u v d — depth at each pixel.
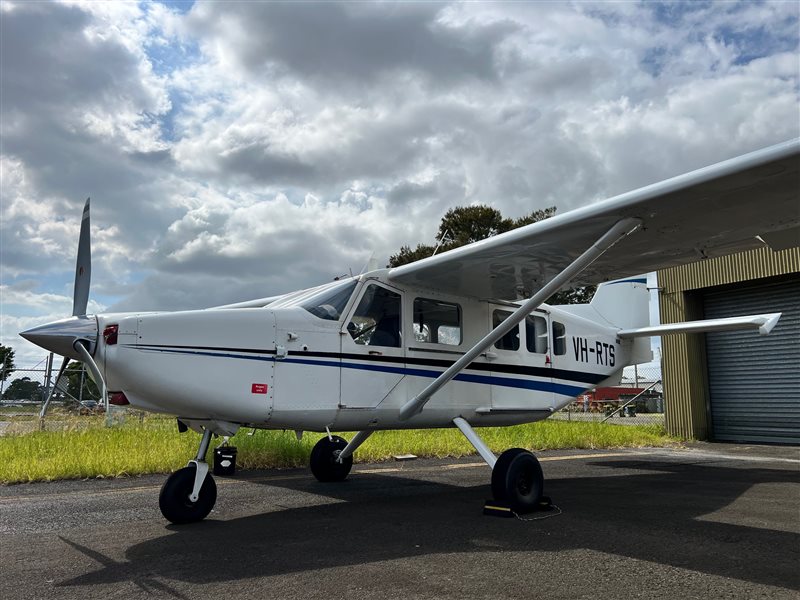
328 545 3.65
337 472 6.43
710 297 13.81
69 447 7.89
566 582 2.90
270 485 6.17
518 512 4.61
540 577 2.99
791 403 12.26
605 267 5.75
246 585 2.88
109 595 2.76
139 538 3.85
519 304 6.66
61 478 6.41
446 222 26.38
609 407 25.02
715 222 4.62
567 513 4.68
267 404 4.48
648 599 2.67
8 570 3.16
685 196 4.12
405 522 4.34
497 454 8.93
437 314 5.84
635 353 8.18
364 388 5.08
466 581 2.92
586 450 10.52
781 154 3.59
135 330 4.03
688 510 4.80
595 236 4.77
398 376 5.35
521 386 6.43
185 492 4.30
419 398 5.23
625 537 3.85
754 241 5.12
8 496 5.43
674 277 13.91
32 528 4.16
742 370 13.19
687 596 2.71
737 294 13.32
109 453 7.36
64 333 3.95
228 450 6.89
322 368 4.83
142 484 6.13
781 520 4.40
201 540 3.79
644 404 29.22
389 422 5.33
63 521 4.38
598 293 8.12
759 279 12.43
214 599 2.69
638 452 10.30
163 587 2.86
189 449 7.79
